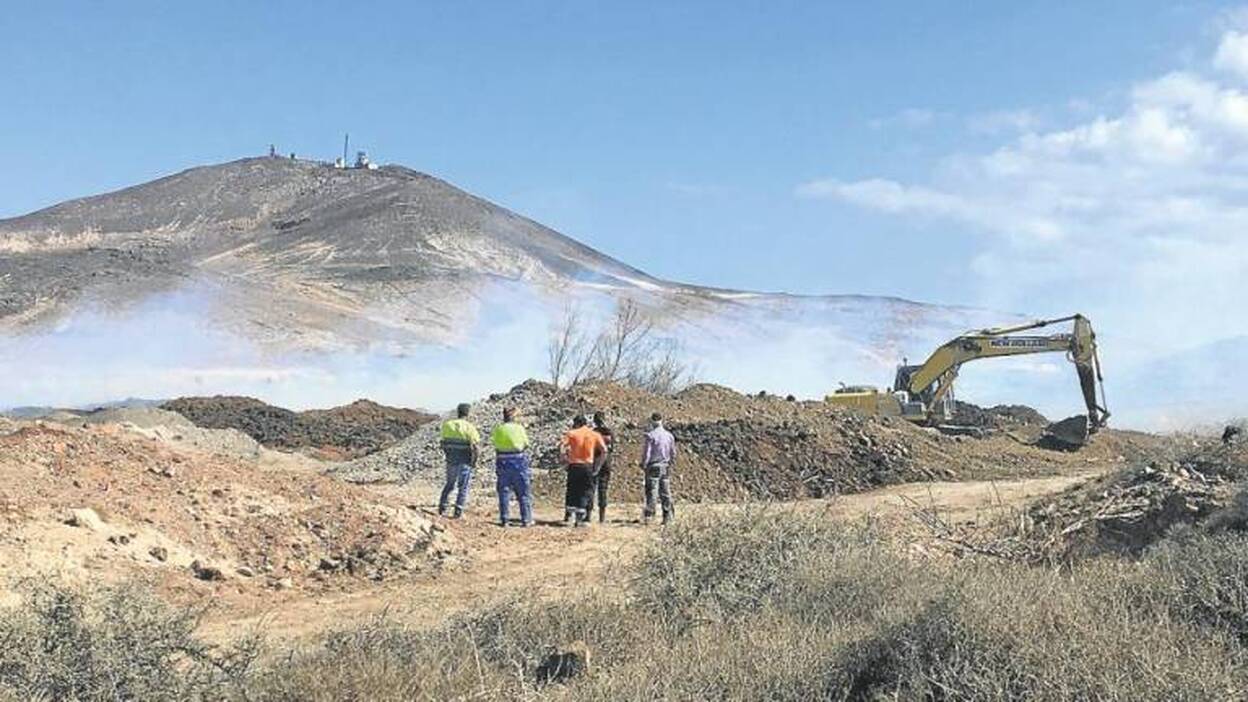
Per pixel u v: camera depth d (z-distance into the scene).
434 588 14.13
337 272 132.00
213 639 10.67
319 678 7.79
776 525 11.15
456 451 19.92
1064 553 12.88
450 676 7.92
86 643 7.25
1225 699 6.32
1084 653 6.73
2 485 13.91
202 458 16.78
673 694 7.20
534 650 8.81
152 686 7.35
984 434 40.00
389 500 18.03
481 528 18.50
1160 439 27.97
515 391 35.91
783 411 34.19
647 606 10.06
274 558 14.72
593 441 20.53
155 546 13.91
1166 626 7.27
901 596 9.03
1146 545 12.79
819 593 9.66
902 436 31.02
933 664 7.19
